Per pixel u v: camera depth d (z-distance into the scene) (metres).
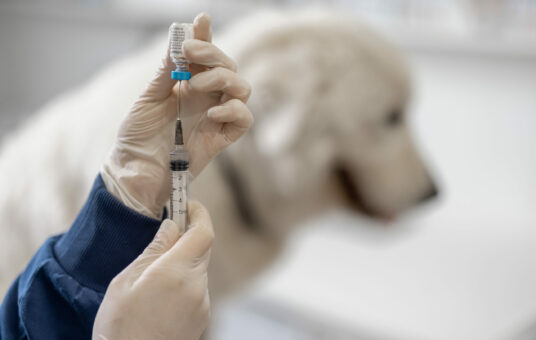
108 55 2.28
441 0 1.82
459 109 2.06
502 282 1.57
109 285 0.46
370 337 1.34
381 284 1.56
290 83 0.98
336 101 1.00
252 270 1.15
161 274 0.45
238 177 1.04
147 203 0.49
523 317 1.39
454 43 1.78
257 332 1.47
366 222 1.27
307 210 1.14
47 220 0.98
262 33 1.01
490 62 1.96
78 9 1.97
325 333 1.41
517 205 2.03
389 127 1.11
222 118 0.45
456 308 1.44
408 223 1.96
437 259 1.72
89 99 1.06
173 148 0.49
